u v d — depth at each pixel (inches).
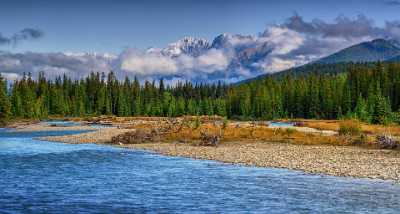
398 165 1368.1
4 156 1716.3
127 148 2052.2
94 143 2340.1
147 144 2204.7
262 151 1790.1
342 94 5531.5
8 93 5433.1
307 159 1534.2
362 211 824.9
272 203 890.7
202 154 1747.0
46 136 2940.5
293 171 1315.2
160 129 2522.1
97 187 1062.4
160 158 1660.9
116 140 2331.4
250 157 1621.6
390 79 5836.6
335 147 1921.8
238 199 928.3
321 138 2164.1
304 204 881.5
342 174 1240.8
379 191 1005.8
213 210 836.0
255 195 967.0
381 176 1199.6
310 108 5787.4
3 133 3309.5
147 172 1306.6
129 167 1413.6
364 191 1005.2
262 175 1242.6
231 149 1887.3
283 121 5300.2
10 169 1360.7
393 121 3654.0
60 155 1758.1
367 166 1357.0
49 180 1162.0
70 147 2114.9
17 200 919.0
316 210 832.9
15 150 1957.4
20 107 5526.6
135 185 1090.1
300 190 1020.5
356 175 1219.9
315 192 997.8
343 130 2447.1
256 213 813.9
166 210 837.2
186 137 2341.3
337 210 832.3
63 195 971.3
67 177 1211.2
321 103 5753.0
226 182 1129.4
